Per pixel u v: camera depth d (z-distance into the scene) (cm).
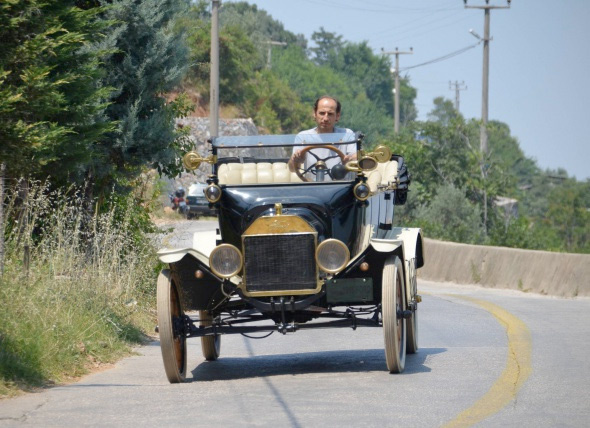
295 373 2039
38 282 2423
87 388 1889
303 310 2048
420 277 5309
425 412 1541
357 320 2008
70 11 2331
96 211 3012
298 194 2059
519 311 3262
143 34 3191
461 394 1695
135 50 3212
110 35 3111
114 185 3288
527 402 1612
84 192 3122
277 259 1934
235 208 2072
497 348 2306
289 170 2156
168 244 3462
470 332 2680
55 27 2023
